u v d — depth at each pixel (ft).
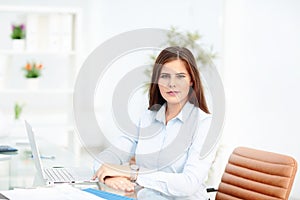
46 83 19.48
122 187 7.45
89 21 19.48
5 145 11.34
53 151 10.84
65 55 18.63
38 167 8.33
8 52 17.24
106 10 18.99
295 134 13.46
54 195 6.95
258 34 14.49
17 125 17.01
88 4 19.74
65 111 19.21
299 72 13.29
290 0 13.52
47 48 17.87
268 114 14.26
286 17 13.65
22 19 18.47
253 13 14.66
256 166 8.69
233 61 15.10
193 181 7.48
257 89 14.57
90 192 7.17
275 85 14.02
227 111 15.02
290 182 8.19
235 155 9.19
